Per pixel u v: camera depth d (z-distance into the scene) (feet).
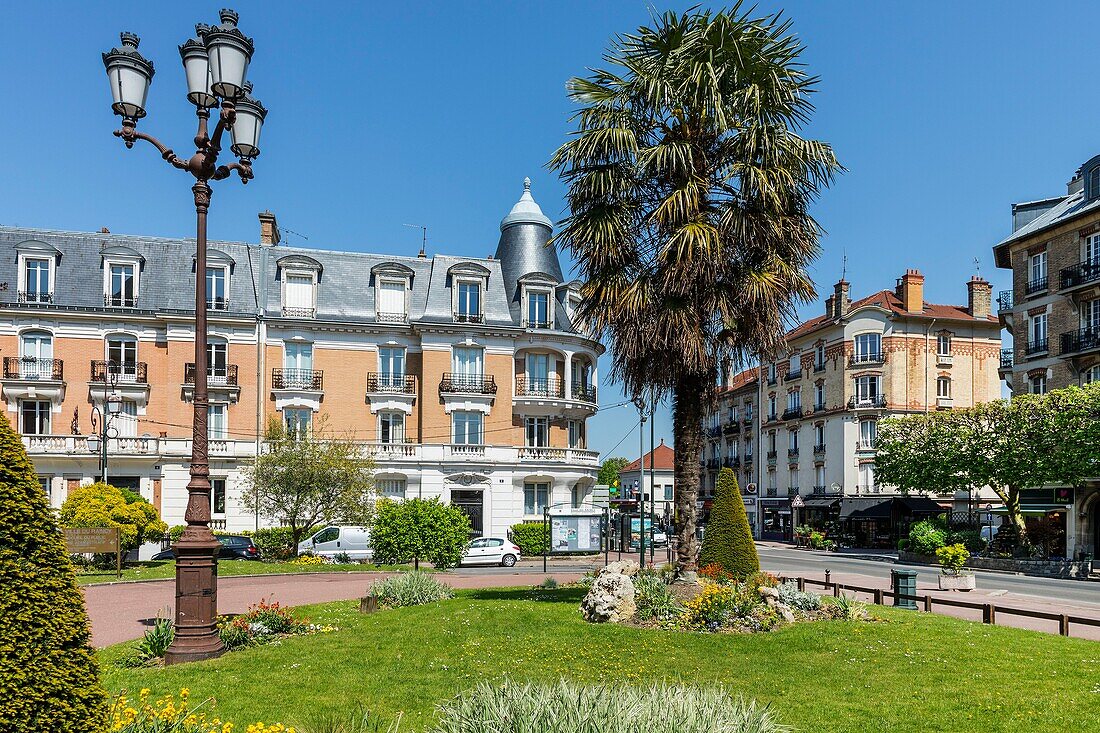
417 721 24.38
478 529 132.67
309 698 26.99
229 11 33.58
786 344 48.06
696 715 17.10
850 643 36.40
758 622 39.88
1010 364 134.10
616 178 46.50
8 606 13.83
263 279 133.69
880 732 23.93
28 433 121.80
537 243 148.15
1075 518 109.81
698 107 45.88
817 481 179.22
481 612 45.78
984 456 112.88
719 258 44.04
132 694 26.96
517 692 18.65
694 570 47.06
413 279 140.15
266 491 99.55
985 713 25.86
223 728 20.51
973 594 74.38
